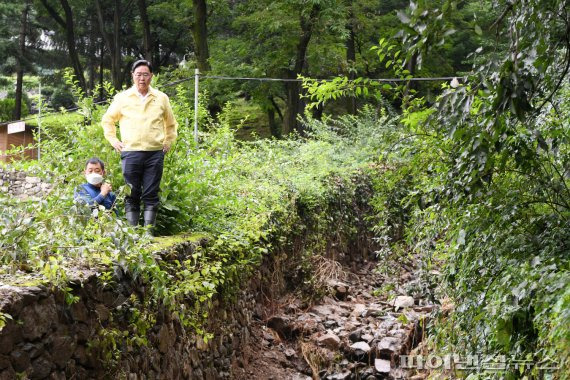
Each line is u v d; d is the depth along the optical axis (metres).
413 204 6.36
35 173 6.50
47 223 4.77
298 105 22.64
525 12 3.70
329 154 15.27
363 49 26.86
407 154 6.09
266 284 10.27
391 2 32.41
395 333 9.31
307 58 23.02
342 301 11.61
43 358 4.18
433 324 6.68
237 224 8.62
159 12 31.80
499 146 4.05
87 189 6.63
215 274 7.12
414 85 11.21
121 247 4.91
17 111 35.88
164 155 7.48
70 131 7.98
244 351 8.80
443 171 5.23
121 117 7.34
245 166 11.41
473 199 4.86
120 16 33.47
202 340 7.14
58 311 4.38
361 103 25.73
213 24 28.95
